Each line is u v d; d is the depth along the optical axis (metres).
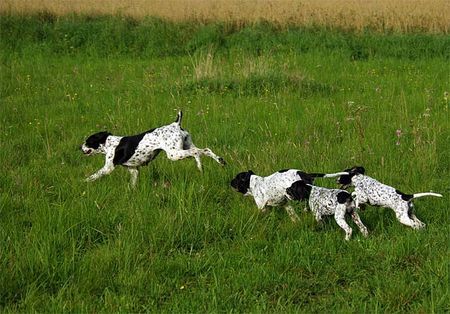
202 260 9.21
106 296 8.21
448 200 11.16
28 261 8.80
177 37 30.52
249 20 32.09
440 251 9.30
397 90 20.69
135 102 19.27
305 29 31.06
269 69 21.55
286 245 9.50
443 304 7.95
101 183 12.13
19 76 23.62
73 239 9.52
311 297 8.44
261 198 10.81
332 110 17.59
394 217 10.60
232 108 18.06
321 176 10.66
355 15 32.03
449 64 25.53
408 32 30.84
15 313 7.89
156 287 8.48
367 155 13.40
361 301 8.13
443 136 14.86
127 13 34.19
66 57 28.56
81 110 18.67
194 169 12.80
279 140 14.87
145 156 12.19
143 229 9.91
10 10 33.03
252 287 8.52
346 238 9.73
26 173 12.66
